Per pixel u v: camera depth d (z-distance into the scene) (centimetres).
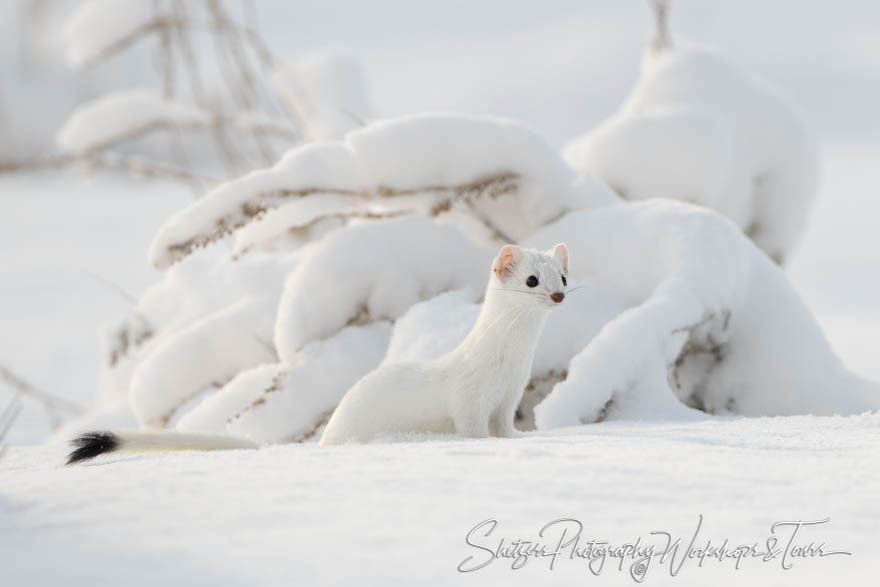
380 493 547
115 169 2030
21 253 4956
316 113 2091
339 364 1280
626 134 1589
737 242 1260
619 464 618
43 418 2117
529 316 939
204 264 1630
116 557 438
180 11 2102
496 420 960
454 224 1404
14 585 407
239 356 1401
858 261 4475
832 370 1259
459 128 1334
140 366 1404
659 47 1856
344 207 1316
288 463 655
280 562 430
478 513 509
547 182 1360
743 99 1750
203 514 505
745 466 618
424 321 1221
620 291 1249
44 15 6769
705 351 1273
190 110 2059
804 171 1775
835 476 591
